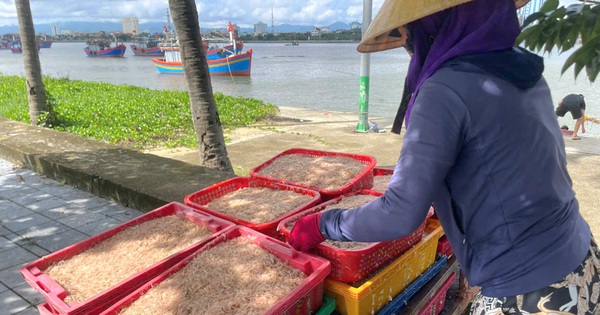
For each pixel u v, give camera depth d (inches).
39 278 76.4
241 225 89.0
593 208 210.2
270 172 115.4
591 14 59.5
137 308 68.1
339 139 386.0
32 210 174.1
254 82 1035.3
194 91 208.4
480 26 51.8
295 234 72.6
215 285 72.3
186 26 199.5
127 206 174.6
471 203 54.6
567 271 53.2
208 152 214.8
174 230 92.6
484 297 58.7
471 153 52.1
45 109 343.9
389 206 53.5
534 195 51.8
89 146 231.8
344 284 74.2
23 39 328.8
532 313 53.5
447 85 51.2
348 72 1290.6
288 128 438.6
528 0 70.8
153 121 417.4
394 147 356.2
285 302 64.0
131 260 82.6
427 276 89.8
